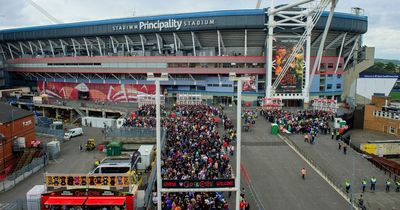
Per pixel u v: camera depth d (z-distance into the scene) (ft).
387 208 90.02
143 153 120.47
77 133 183.42
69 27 320.50
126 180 81.87
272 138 158.51
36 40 357.61
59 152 145.69
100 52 318.04
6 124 138.51
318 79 272.10
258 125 184.14
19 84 392.68
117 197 80.53
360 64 298.97
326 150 140.67
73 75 328.29
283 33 252.83
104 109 257.96
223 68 271.08
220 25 257.96
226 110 235.81
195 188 79.56
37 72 350.43
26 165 127.44
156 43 296.71
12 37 367.25
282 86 250.57
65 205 79.05
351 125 211.20
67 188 81.56
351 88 299.99
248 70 269.44
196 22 263.90
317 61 244.22
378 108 202.18
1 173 129.80
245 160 127.44
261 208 88.63
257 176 111.75
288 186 103.71
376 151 150.00
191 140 128.67
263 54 282.15
